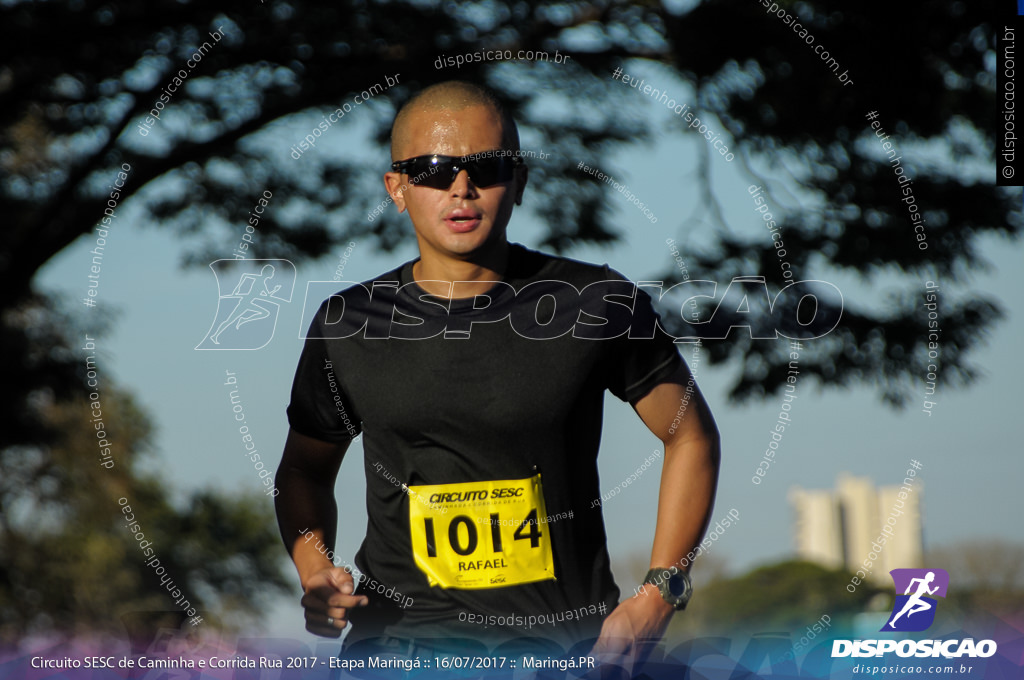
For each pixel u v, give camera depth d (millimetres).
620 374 6980
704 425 7098
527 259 7066
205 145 22172
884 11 19500
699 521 6930
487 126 6863
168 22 20531
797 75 20141
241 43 20734
